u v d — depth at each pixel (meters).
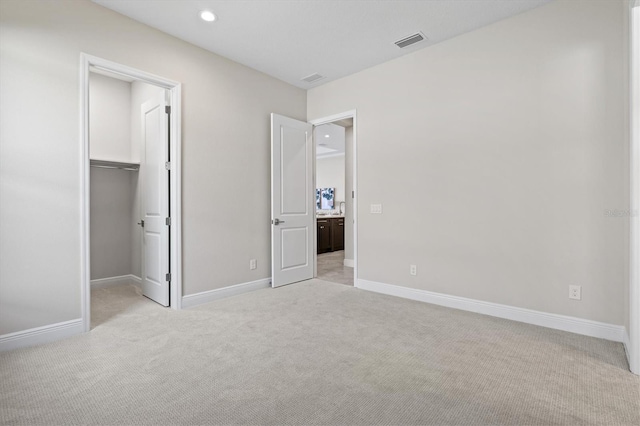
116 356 2.19
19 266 2.32
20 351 2.25
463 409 1.61
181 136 3.26
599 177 2.48
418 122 3.52
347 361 2.12
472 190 3.14
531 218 2.80
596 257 2.50
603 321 2.48
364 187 4.01
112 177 4.21
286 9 2.77
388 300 3.54
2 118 2.24
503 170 2.95
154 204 3.48
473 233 3.14
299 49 3.48
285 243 4.23
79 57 2.59
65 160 2.51
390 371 1.99
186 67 3.30
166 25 3.01
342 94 4.24
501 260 2.96
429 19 2.93
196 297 3.38
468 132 3.16
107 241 4.17
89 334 2.57
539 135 2.75
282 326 2.75
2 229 2.25
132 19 2.90
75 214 2.56
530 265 2.80
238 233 3.80
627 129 2.24
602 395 1.72
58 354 2.21
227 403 1.66
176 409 1.61
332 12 2.82
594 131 2.50
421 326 2.75
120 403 1.66
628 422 1.50
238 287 3.79
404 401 1.68
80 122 2.59
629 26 2.05
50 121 2.44
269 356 2.19
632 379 1.87
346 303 3.43
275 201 4.08
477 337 2.51
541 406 1.63
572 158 2.60
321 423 1.51
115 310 3.18
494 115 3.00
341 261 6.37
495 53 2.99
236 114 3.78
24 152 2.33
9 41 2.27
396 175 3.71
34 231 2.38
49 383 1.84
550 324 2.70
